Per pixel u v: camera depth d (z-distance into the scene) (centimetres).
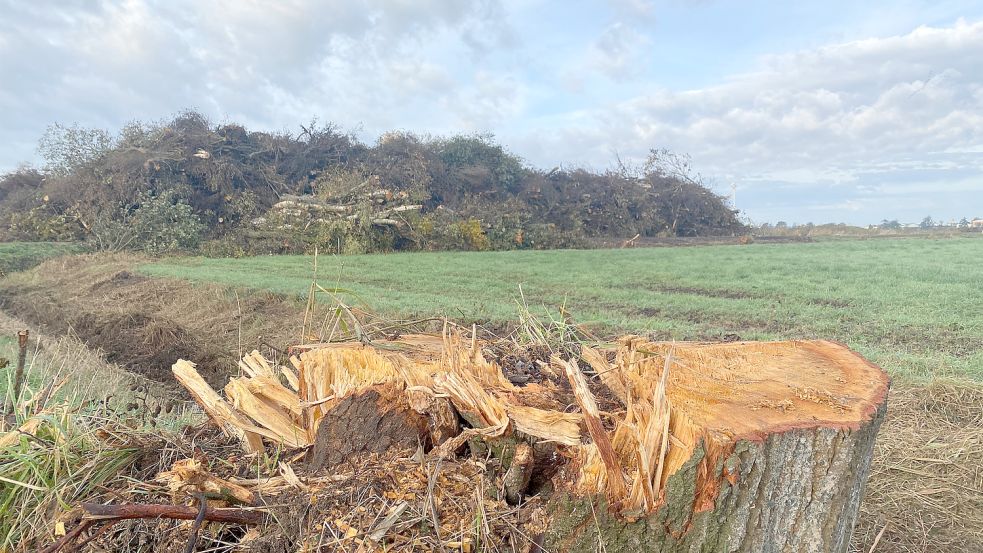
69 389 465
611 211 3123
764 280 1356
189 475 198
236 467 244
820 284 1248
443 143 3244
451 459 202
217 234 2252
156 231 2089
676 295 1135
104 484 243
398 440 222
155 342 805
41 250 1995
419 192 2573
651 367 210
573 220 2936
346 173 2528
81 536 210
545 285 1327
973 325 806
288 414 273
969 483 353
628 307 1020
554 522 173
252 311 977
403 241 2347
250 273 1479
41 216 2275
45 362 621
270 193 2497
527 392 216
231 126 2675
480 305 980
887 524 314
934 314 889
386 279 1416
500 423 194
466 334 319
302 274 1491
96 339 868
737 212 3544
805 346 254
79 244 2134
